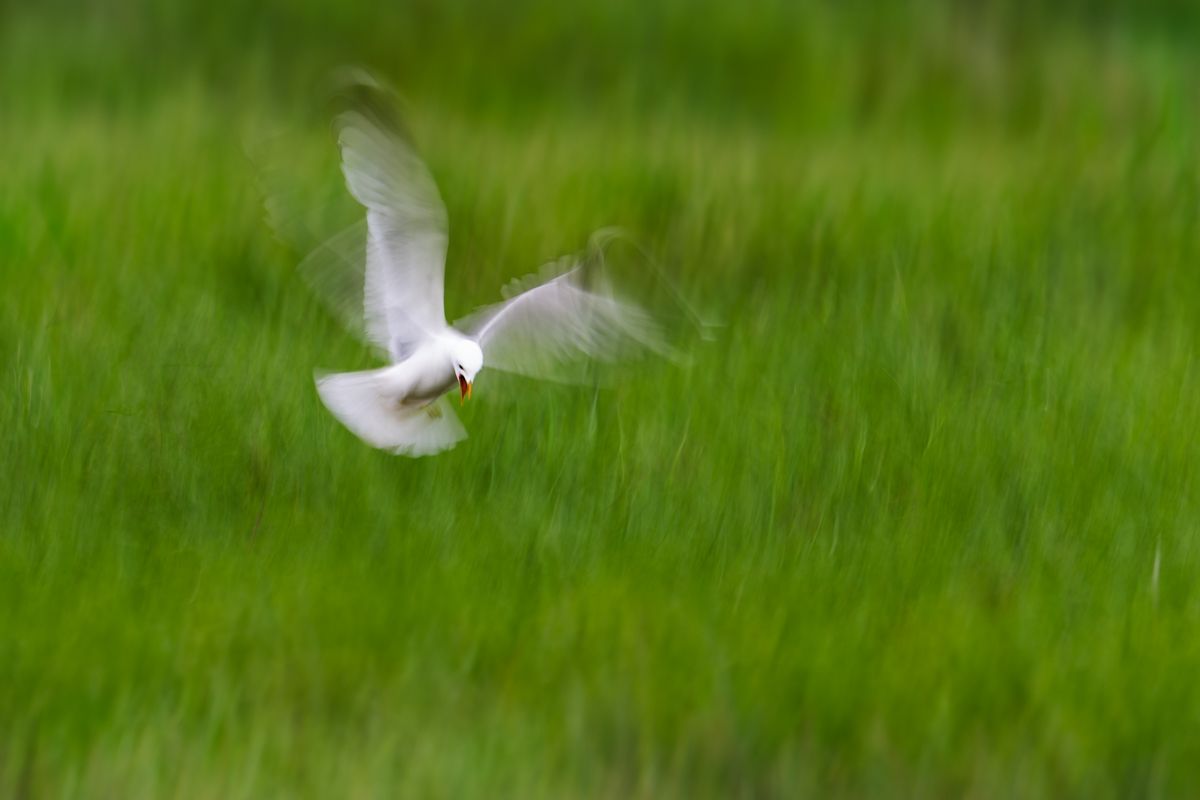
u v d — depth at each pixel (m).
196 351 12.59
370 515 10.70
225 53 26.95
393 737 8.73
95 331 12.77
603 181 16.64
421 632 9.46
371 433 8.60
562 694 9.11
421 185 8.15
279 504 10.79
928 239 15.51
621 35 26.38
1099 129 20.27
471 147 18.62
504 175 16.88
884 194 16.69
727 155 18.59
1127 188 16.80
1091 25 30.56
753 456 11.49
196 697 8.95
